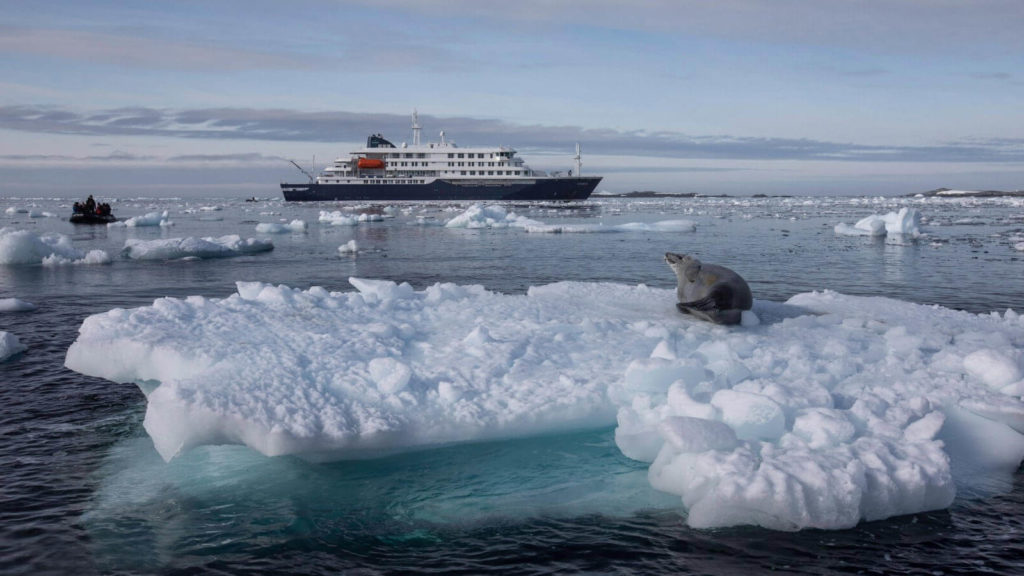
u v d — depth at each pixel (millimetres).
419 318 10258
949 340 9555
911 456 6039
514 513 5918
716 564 5168
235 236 34469
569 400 7207
